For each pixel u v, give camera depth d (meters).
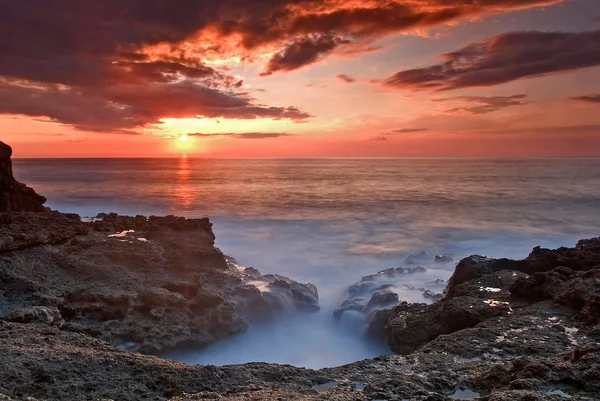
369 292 21.75
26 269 15.84
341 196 67.44
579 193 67.31
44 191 68.75
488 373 8.54
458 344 11.05
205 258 20.92
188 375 8.71
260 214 48.66
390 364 9.84
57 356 9.05
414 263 27.34
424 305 16.81
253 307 17.83
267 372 9.23
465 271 18.78
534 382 7.55
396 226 42.06
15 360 8.68
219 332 15.88
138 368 8.88
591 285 14.09
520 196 65.06
